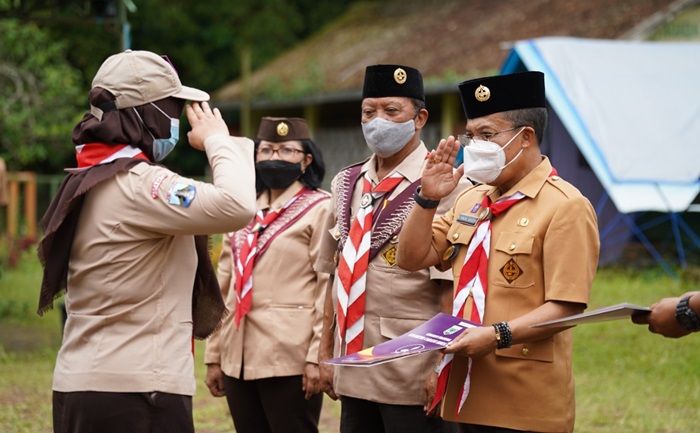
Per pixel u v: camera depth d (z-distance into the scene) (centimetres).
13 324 1363
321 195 620
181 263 428
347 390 517
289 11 3194
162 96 429
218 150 423
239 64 3098
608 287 1345
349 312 516
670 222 1612
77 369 416
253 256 608
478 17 2567
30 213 2223
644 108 1582
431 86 2128
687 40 2017
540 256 435
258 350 598
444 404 454
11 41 2125
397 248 472
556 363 437
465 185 512
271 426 610
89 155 426
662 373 978
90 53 2905
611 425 809
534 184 444
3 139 2152
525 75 441
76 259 425
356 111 2520
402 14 2906
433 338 421
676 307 398
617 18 2131
